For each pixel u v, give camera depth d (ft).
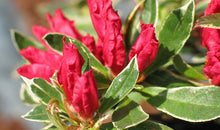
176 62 0.72
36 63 0.71
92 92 0.58
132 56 0.64
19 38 0.89
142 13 0.74
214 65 0.62
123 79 0.63
